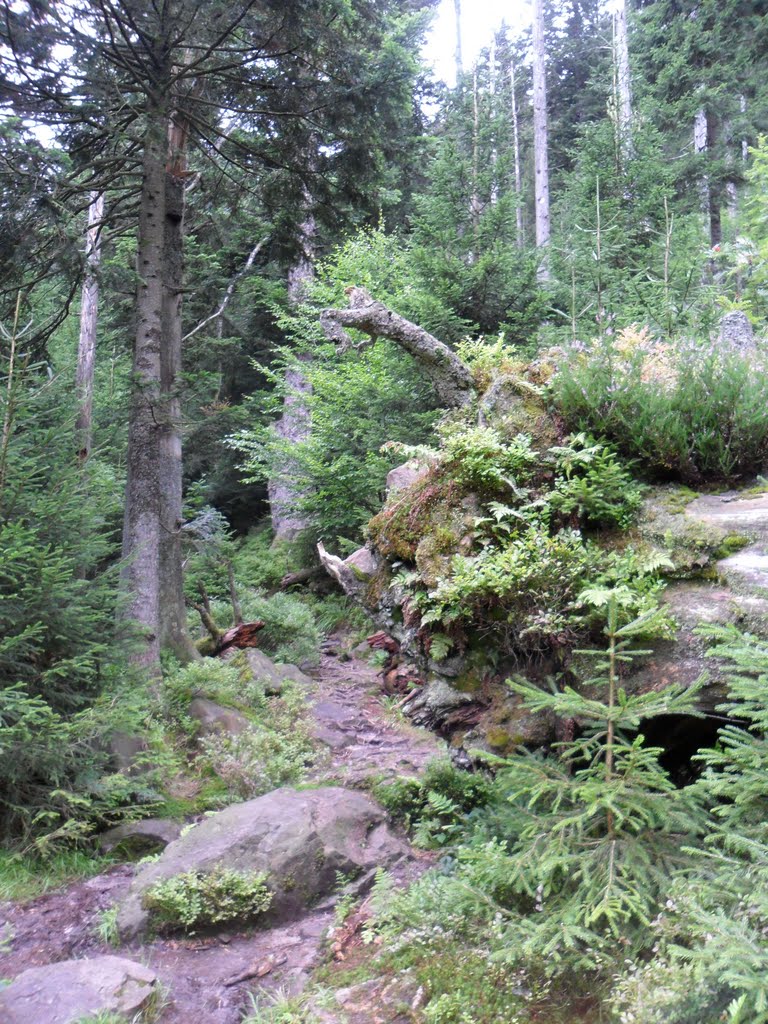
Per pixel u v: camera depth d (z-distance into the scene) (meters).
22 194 6.41
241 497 16.92
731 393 3.86
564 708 2.81
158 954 3.67
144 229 7.64
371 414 10.42
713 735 3.29
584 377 4.02
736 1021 1.89
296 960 3.53
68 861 4.64
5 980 3.44
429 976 2.96
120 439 9.86
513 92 23.33
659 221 10.02
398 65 7.96
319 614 11.49
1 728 4.44
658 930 2.51
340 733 6.91
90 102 6.91
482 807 4.68
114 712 4.99
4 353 5.40
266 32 7.79
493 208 9.48
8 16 5.95
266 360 16.66
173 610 8.03
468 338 5.24
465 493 4.03
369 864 4.21
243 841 4.14
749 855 2.67
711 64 13.83
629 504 3.68
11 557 4.71
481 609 3.60
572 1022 2.59
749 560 3.26
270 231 9.77
